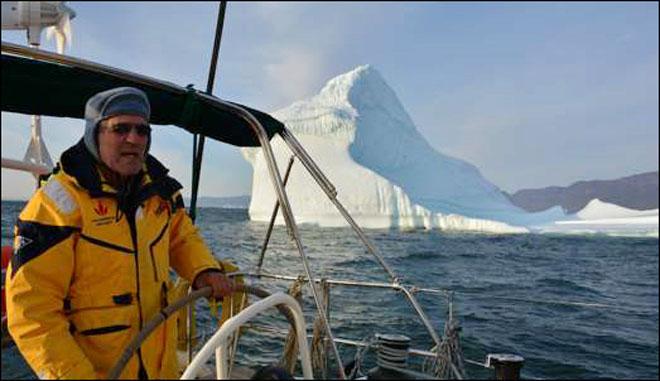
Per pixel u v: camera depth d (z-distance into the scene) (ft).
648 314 39.78
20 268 4.18
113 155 4.56
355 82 193.57
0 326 5.81
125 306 4.64
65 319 4.39
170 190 5.35
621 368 24.66
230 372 5.80
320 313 6.98
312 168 8.62
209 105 7.50
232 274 7.48
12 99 5.71
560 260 90.79
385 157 185.88
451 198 184.24
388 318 30.71
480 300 41.14
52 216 4.33
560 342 28.96
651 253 110.83
